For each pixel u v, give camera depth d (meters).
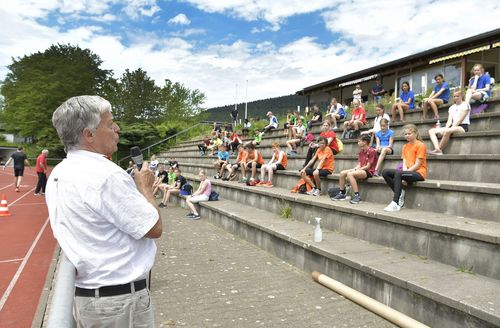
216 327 3.79
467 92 8.22
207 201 10.39
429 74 19.08
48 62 43.12
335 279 4.90
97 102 1.88
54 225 1.80
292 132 12.95
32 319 4.28
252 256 6.39
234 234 8.10
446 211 5.31
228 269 5.67
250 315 4.06
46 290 5.05
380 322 3.85
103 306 1.77
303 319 3.94
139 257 1.88
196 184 13.50
